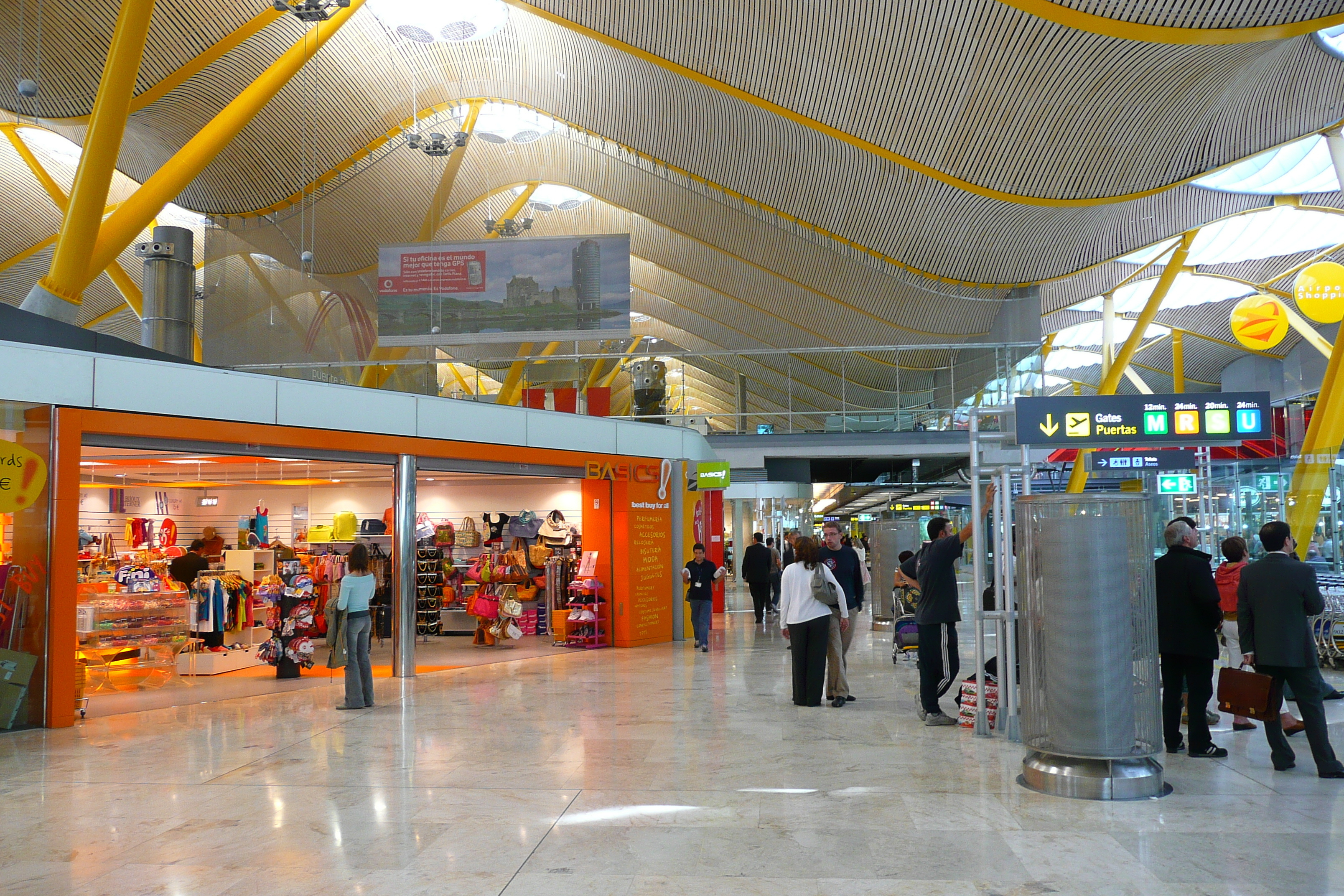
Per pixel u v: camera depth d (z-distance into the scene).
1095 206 21.11
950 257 24.25
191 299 18.84
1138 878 4.22
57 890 4.23
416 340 18.58
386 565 14.41
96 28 18.84
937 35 16.53
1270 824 5.01
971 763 6.54
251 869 4.49
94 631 10.42
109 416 9.19
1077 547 5.69
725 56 18.48
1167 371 48.31
